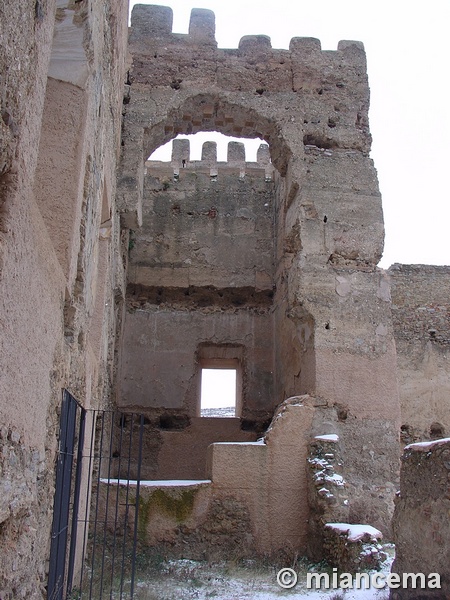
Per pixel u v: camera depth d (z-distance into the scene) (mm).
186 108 13914
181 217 17656
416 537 5945
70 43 6156
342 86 14391
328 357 12094
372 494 11148
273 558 10023
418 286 16828
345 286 12680
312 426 11391
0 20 2938
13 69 3195
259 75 14219
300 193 13320
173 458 15000
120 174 12789
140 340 16406
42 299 4340
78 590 6938
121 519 9914
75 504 5918
